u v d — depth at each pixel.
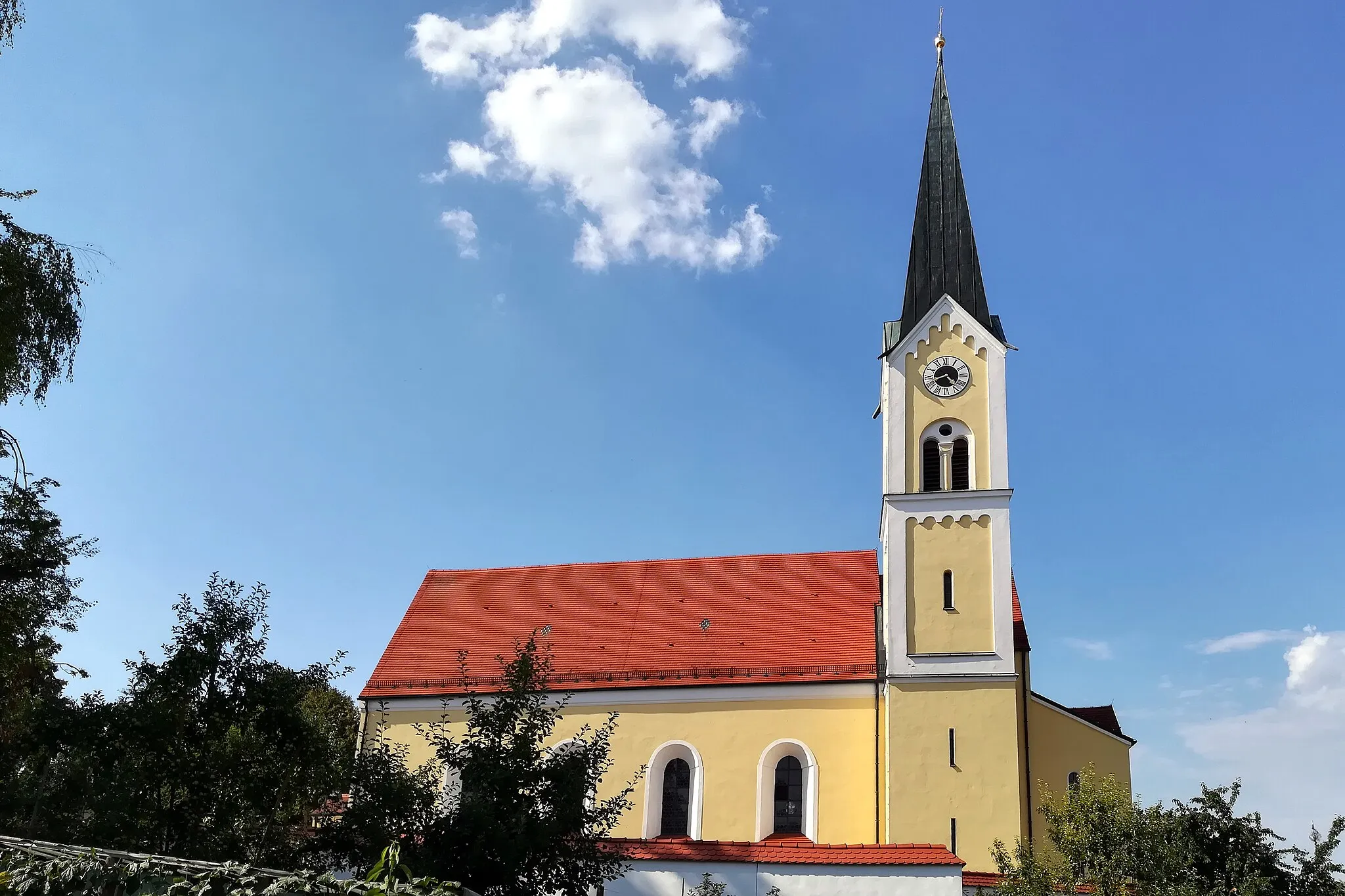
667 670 52.97
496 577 62.59
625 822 49.56
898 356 51.06
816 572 56.81
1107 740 47.72
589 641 56.25
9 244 32.09
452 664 57.19
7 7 30.16
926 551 48.06
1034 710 48.47
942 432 49.81
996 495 48.03
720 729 50.44
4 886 17.14
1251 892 32.78
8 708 36.34
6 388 32.44
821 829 47.44
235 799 28.53
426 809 28.41
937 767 45.00
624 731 51.53
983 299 51.50
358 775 28.97
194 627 29.92
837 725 49.22
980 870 43.28
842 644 51.84
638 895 39.97
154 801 28.14
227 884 16.06
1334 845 34.72
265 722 29.47
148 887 16.14
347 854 28.39
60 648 42.47
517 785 28.77
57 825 28.53
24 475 35.91
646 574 59.88
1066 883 36.25
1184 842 34.66
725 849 40.25
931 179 54.62
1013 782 44.31
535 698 31.25
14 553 36.81
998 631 46.34
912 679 46.38
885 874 38.53
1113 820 35.78
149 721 28.38
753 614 55.19
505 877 26.92
